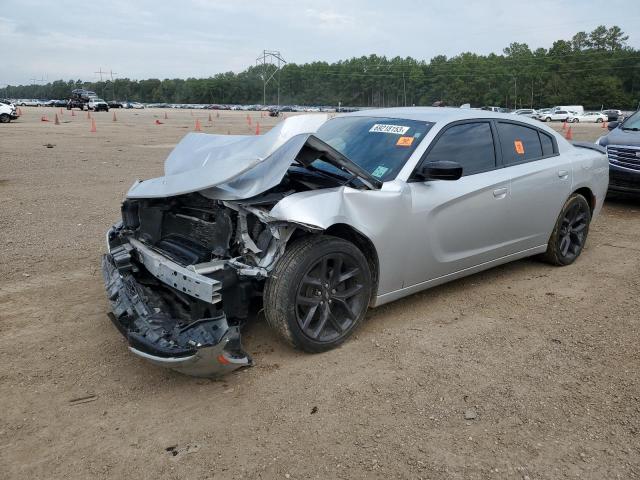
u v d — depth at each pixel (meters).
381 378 3.37
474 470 2.59
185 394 3.20
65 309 4.36
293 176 3.91
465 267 4.52
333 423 2.93
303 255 3.38
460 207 4.25
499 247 4.76
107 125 34.22
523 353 3.72
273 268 3.40
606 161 5.94
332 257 3.53
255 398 3.15
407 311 4.39
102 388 3.26
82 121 39.00
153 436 2.82
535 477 2.55
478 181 4.39
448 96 134.00
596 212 5.89
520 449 2.74
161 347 3.00
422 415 3.00
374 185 3.77
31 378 3.35
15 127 28.53
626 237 6.90
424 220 4.01
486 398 3.17
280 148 3.42
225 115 70.94
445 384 3.31
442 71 134.75
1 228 6.79
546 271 5.44
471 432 2.87
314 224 3.28
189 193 3.61
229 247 3.53
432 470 2.58
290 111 103.56
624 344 3.87
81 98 68.44
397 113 4.76
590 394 3.23
